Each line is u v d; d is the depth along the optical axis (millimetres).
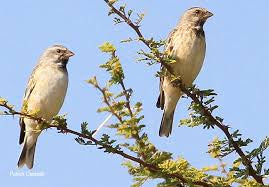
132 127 8789
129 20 10211
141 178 8859
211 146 10188
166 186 8805
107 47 9172
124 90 9055
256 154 9789
